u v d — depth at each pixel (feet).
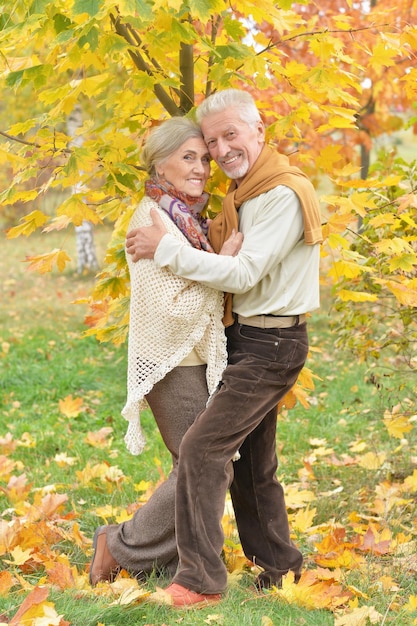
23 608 8.65
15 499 13.92
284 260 9.59
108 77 10.77
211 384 9.78
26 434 18.21
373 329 14.57
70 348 27.63
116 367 25.09
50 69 9.86
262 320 9.64
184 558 9.40
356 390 20.52
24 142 10.90
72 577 10.22
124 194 11.30
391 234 12.69
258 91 17.35
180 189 9.98
